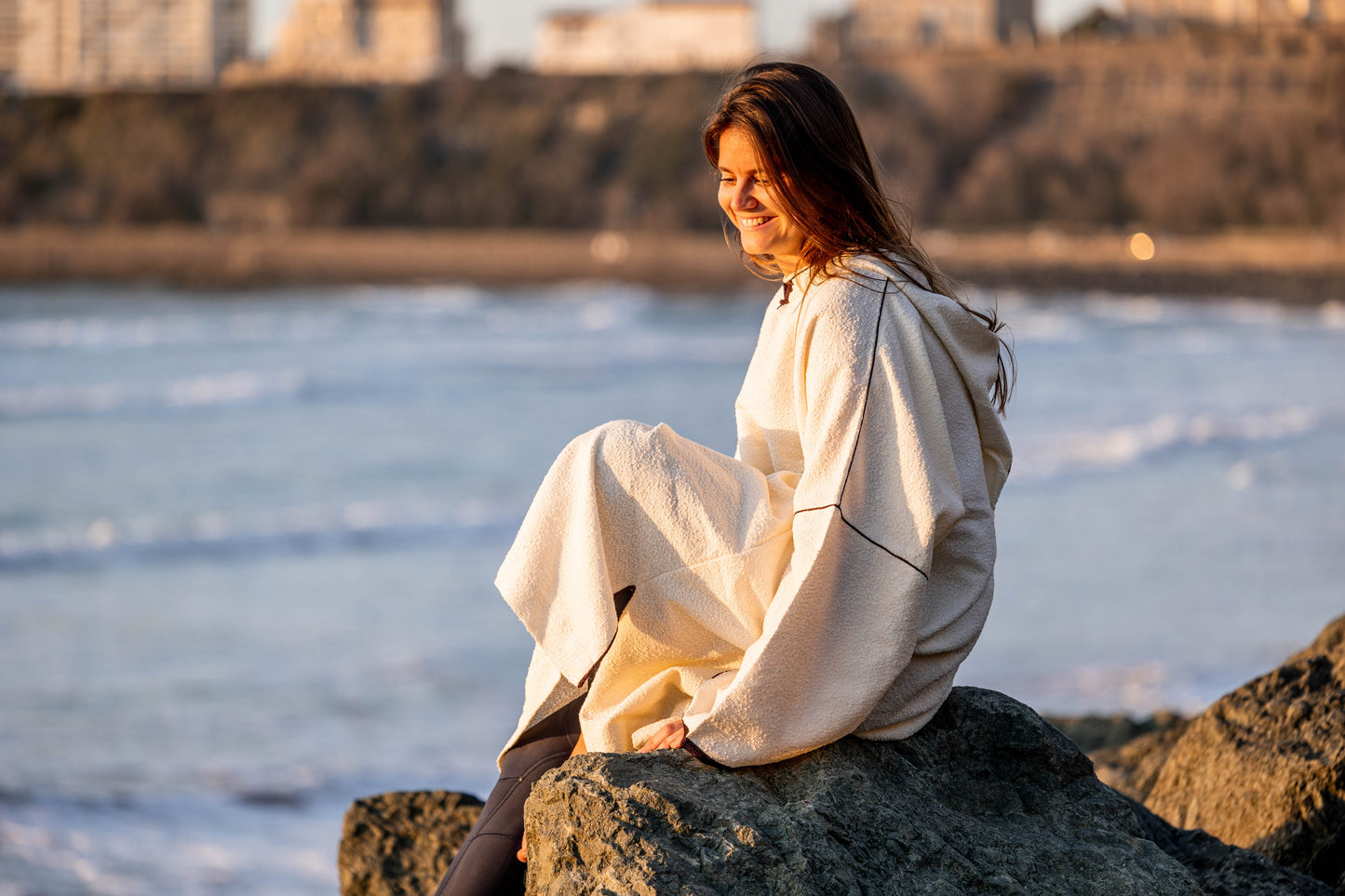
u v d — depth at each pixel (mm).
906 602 2020
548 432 26125
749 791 2029
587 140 86125
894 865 1970
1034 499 17391
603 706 2186
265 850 6898
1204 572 12727
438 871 3260
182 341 41844
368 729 9031
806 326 2111
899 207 2336
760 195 2178
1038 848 2111
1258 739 3033
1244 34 85562
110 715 9352
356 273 74500
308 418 27484
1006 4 138625
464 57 157250
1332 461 20266
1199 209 75625
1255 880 2479
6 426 25938
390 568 14938
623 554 2105
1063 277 65250
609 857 1893
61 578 14523
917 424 2043
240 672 10578
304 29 152875
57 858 6680
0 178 83562
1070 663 9641
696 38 139375
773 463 2230
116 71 133125
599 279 73062
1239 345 42938
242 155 86188
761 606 2082
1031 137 82750
